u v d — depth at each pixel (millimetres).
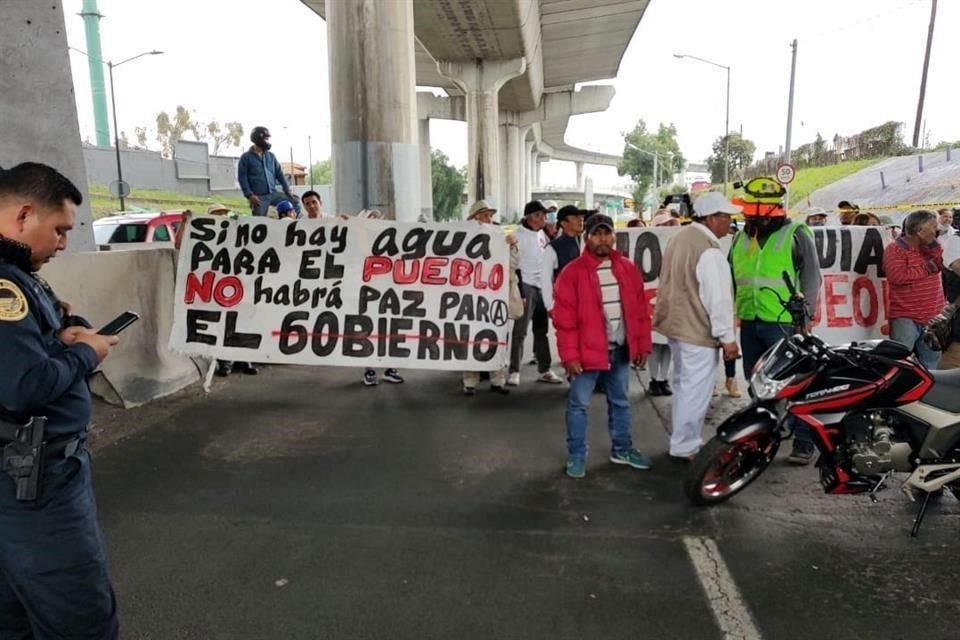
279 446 5137
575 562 3424
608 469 4672
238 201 47500
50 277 5410
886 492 4262
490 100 38375
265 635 2850
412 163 11734
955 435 3609
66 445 1972
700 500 4004
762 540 3645
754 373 4055
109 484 4402
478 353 6152
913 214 5445
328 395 6586
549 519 3904
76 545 1984
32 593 1960
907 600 3082
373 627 2902
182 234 6234
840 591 3158
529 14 30328
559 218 6340
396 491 4305
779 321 4754
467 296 6141
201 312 6184
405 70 11531
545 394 6625
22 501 1866
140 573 3318
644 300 4621
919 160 26047
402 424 5672
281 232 6230
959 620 2934
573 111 56031
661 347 6500
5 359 1776
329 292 6184
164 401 6320
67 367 1896
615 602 3074
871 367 3684
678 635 2846
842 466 3773
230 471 4641
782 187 4773
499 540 3656
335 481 4469
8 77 5508
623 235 7148
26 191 1895
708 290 4410
